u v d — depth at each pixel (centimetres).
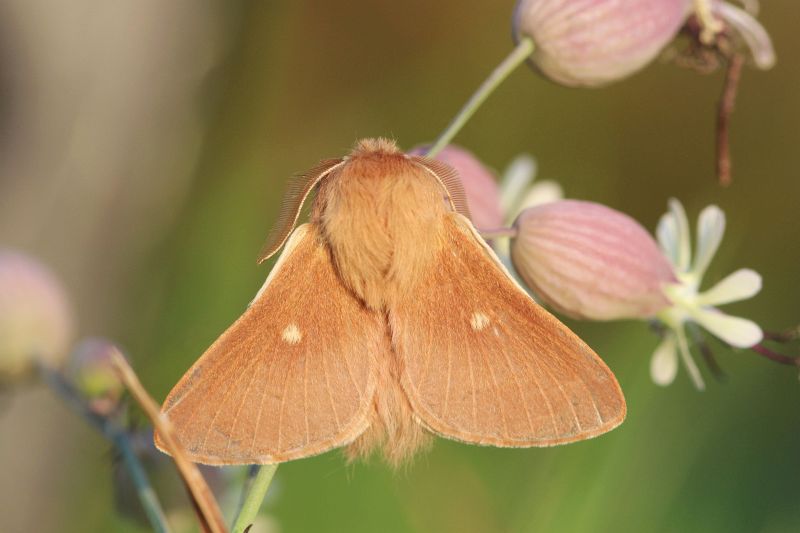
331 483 39
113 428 31
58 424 42
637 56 31
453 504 39
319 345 28
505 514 39
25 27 39
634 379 37
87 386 31
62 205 41
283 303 28
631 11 31
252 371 27
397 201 27
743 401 39
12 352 33
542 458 38
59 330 33
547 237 30
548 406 28
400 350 28
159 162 44
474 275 28
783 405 40
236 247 47
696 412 38
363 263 27
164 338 44
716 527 38
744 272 31
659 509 37
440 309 28
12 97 40
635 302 30
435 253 28
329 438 27
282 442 27
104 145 41
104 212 42
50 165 40
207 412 27
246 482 29
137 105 42
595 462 37
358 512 39
